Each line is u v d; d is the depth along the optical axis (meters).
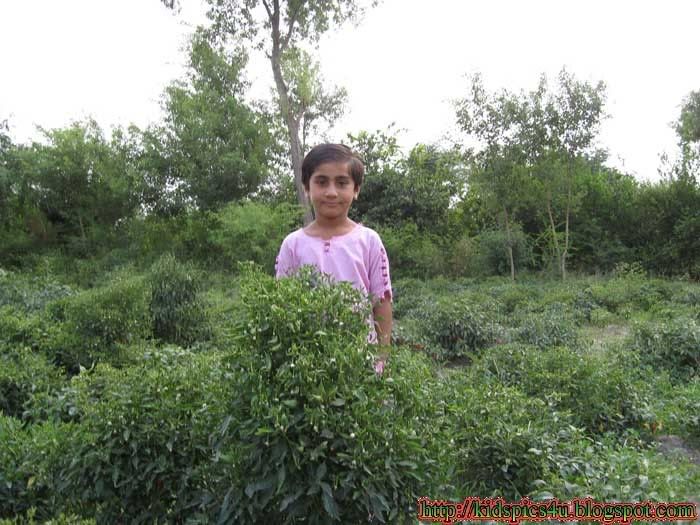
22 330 6.20
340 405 2.02
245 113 19.77
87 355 5.93
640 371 6.37
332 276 2.33
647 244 17.81
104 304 6.24
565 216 18.30
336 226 2.48
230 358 2.17
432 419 2.43
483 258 17.80
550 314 10.06
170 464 2.81
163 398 2.96
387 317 2.50
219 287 14.44
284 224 17.48
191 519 2.65
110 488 2.83
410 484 2.19
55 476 3.07
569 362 5.15
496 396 3.90
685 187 17.58
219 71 20.02
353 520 2.15
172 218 20.30
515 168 15.73
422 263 17.55
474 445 3.34
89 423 2.95
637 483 3.18
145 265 17.73
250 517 2.24
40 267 17.23
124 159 20.48
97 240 20.23
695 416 4.86
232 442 2.22
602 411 4.69
